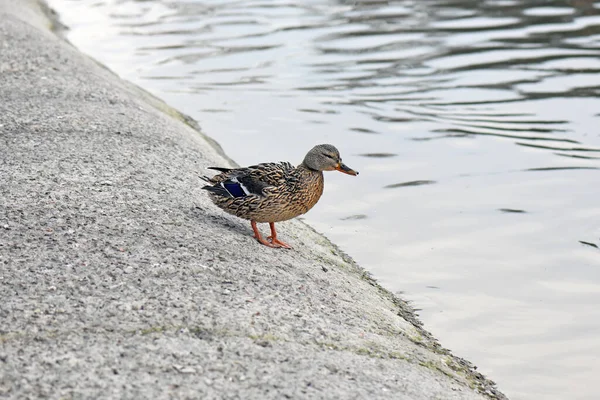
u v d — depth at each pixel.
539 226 13.73
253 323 8.29
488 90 20.95
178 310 8.26
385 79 21.95
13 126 13.66
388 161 16.70
